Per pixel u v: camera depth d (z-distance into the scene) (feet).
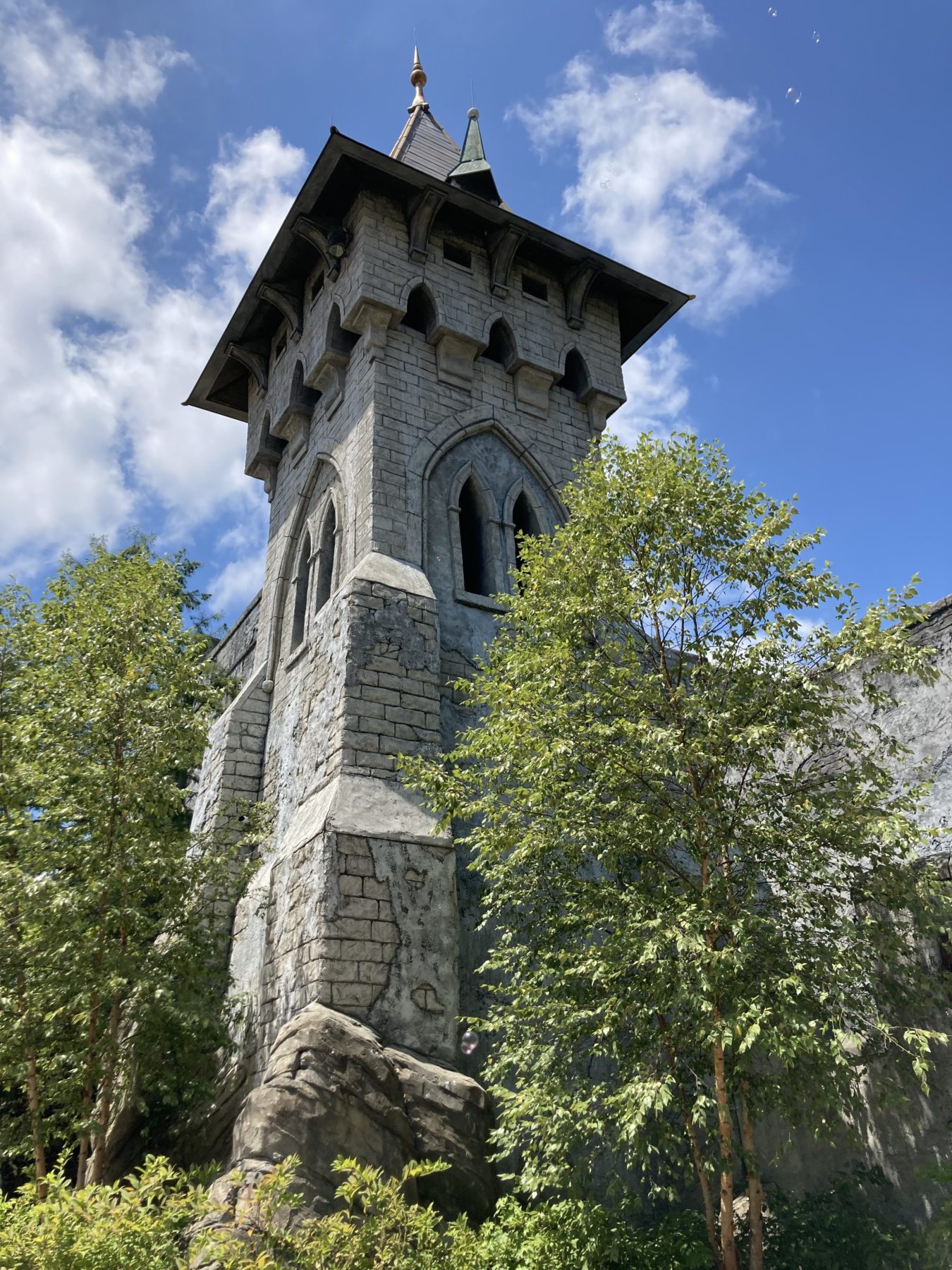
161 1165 28.19
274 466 75.00
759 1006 28.02
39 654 47.47
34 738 42.91
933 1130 33.50
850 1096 29.91
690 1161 32.24
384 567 53.36
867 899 32.45
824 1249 32.07
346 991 39.52
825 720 36.42
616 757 33.35
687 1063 33.06
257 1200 26.86
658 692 35.01
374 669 49.06
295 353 71.87
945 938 35.09
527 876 36.22
